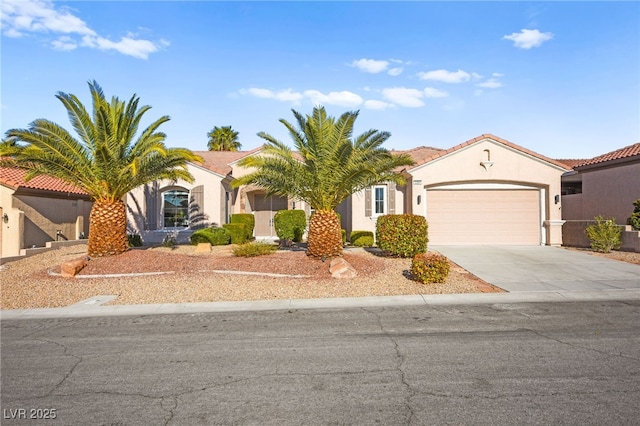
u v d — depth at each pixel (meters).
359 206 21.72
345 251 18.14
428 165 20.42
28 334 7.61
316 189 14.29
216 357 6.20
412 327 7.67
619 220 19.73
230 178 23.45
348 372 5.51
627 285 11.28
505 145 20.27
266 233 25.36
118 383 5.28
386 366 5.70
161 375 5.52
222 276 12.52
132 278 12.35
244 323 8.20
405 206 21.70
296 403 4.64
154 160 15.02
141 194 22.22
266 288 11.14
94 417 4.39
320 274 12.58
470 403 4.55
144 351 6.53
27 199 18.38
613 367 5.54
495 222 20.50
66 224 21.03
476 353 6.16
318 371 5.57
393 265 14.29
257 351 6.44
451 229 20.48
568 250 18.22
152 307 9.62
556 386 4.95
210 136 42.44
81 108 14.65
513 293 10.45
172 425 4.21
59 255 17.12
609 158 20.20
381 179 15.67
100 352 6.51
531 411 4.34
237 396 4.84
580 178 24.89
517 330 7.35
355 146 14.60
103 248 14.48
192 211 22.28
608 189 20.47
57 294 10.80
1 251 17.31
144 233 22.09
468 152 20.38
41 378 5.47
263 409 4.51
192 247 19.38
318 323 8.09
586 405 4.45
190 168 22.33
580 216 22.59
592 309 8.91
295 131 14.84
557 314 8.51
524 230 20.53
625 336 6.91
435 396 4.73
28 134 13.39
